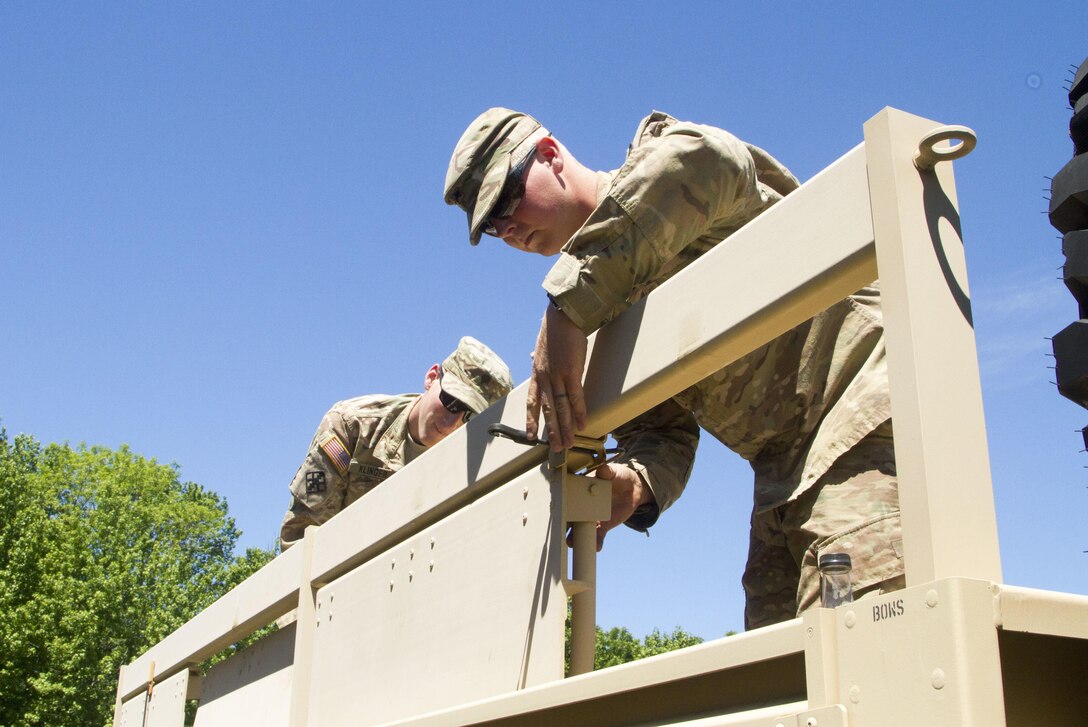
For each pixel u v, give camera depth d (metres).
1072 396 1.27
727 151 1.83
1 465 21.61
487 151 2.38
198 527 35.78
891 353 1.27
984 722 0.97
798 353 2.05
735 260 1.57
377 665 2.41
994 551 1.20
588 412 1.85
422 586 2.27
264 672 3.33
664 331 1.70
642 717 1.42
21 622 19.38
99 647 21.53
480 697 1.96
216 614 3.78
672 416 2.56
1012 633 1.06
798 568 2.24
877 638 1.07
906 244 1.28
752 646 1.23
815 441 2.03
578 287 1.80
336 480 4.29
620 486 2.35
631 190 1.79
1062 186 1.30
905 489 1.22
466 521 2.14
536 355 1.89
